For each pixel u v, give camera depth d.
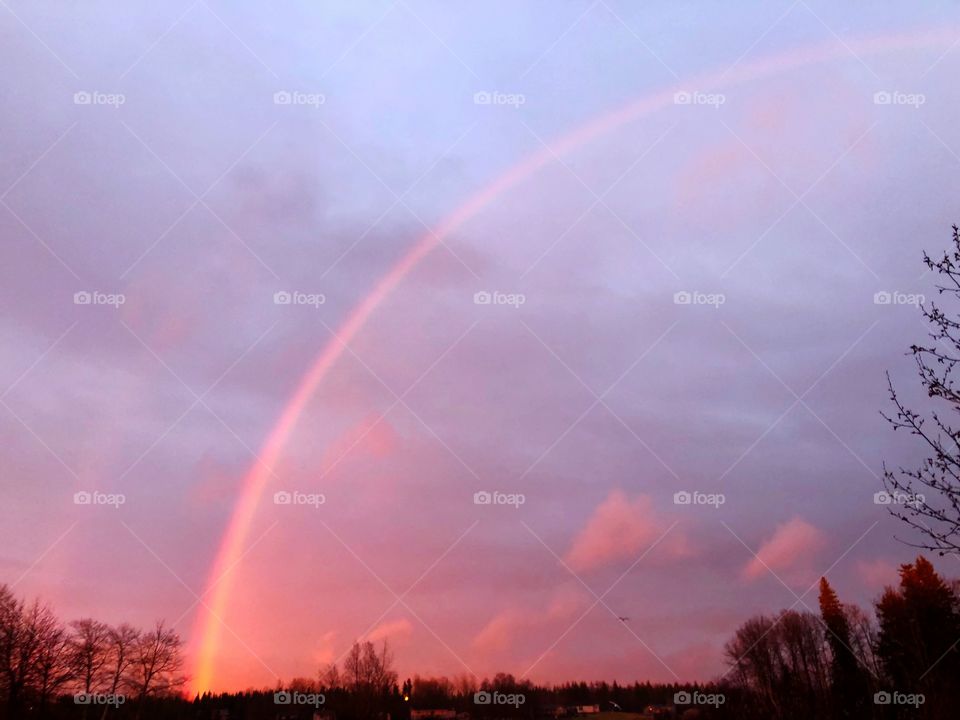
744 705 78.75
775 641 79.31
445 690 91.94
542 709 94.81
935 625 68.81
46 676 67.69
